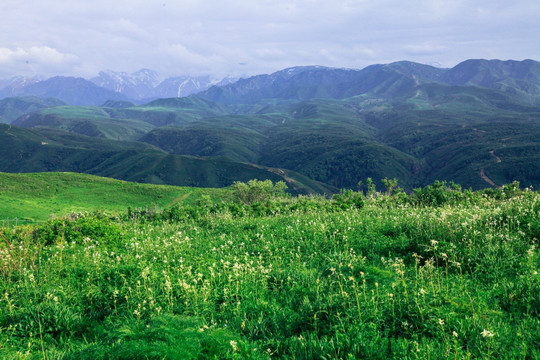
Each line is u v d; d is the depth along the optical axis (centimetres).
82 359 509
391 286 700
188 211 2650
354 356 489
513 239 914
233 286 764
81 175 12306
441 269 826
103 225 1617
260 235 1348
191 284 769
